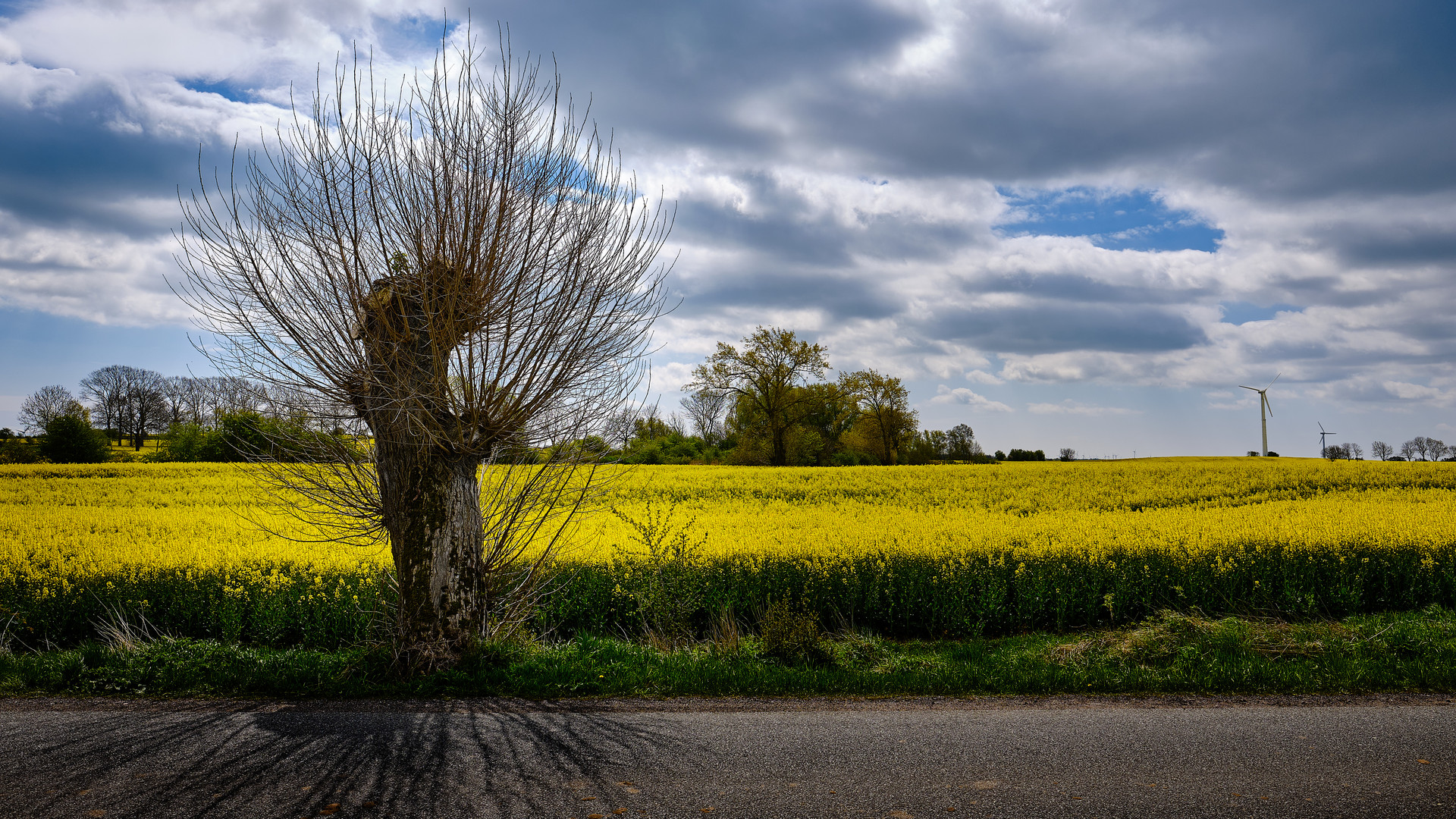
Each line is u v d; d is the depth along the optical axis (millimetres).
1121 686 7262
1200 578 12273
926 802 4578
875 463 68000
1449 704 6598
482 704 6660
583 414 8492
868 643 9461
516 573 9516
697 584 11281
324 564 12398
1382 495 25953
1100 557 13219
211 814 4359
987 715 6371
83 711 6387
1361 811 4426
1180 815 4375
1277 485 29125
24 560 12500
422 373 7629
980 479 33094
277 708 6508
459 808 4465
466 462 8062
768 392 62375
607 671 7594
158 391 70750
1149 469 36406
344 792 4672
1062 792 4719
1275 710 6477
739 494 28172
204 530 16891
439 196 7316
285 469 8125
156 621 10695
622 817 4371
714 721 6172
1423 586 12297
